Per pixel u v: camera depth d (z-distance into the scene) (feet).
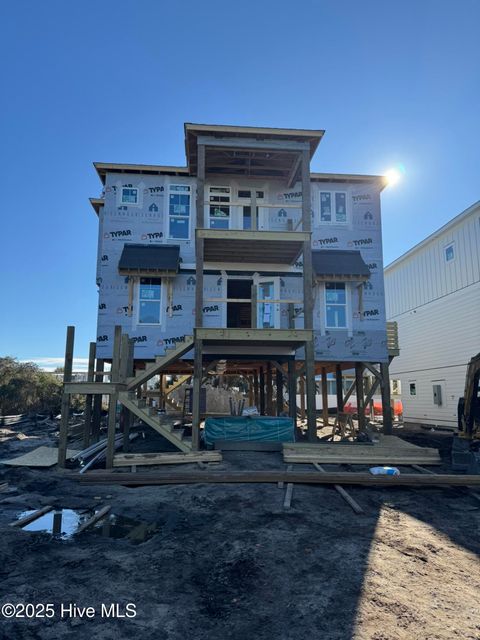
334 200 58.34
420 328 79.30
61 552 18.01
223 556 17.60
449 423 69.67
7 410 92.38
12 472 34.01
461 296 67.46
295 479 29.84
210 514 23.29
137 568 16.43
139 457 35.53
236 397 81.56
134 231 54.03
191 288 53.52
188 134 46.78
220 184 56.65
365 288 56.70
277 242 47.55
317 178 57.67
